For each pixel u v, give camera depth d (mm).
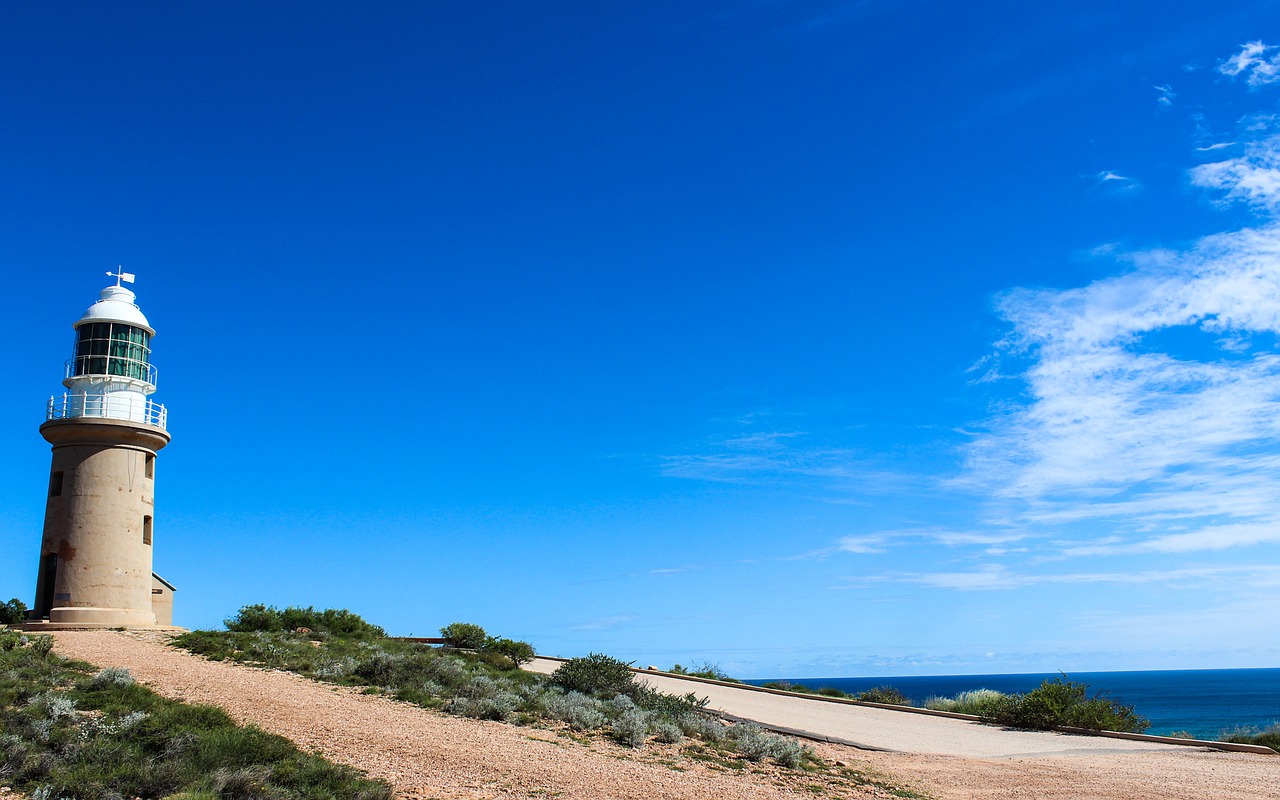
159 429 33531
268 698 18500
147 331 35062
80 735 13109
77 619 30234
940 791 17344
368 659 25281
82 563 31094
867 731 26859
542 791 13195
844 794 15992
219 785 11234
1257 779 19578
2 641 21812
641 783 14539
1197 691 198250
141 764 11883
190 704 16422
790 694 38500
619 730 19312
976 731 28516
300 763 12828
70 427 31734
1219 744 25469
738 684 40969
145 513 33156
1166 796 17297
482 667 30203
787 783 16391
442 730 17266
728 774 16562
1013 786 18125
